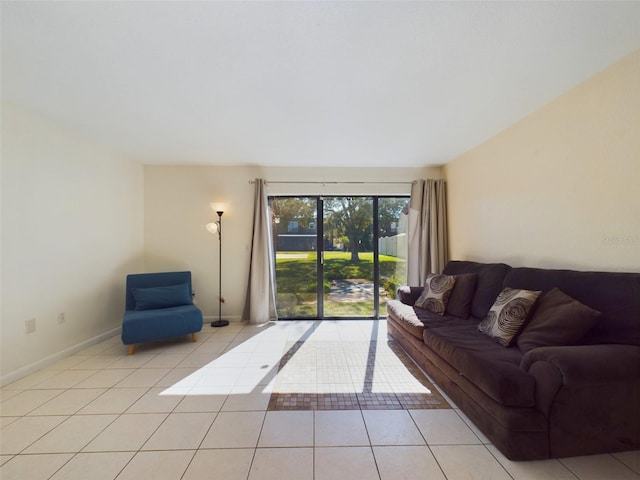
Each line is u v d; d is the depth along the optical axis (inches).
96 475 53.1
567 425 54.6
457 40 60.4
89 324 119.3
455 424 68.0
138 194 150.1
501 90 80.7
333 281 160.6
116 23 55.2
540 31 57.7
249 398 79.6
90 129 108.2
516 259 102.5
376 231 161.6
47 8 51.4
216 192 155.9
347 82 76.5
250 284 152.6
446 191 153.9
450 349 76.3
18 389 84.2
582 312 63.1
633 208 65.7
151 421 69.2
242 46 62.1
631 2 50.8
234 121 100.9
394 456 57.7
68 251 109.7
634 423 54.7
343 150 131.6
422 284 151.6
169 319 115.8
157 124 103.5
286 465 55.3
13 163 90.2
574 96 79.4
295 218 161.0
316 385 87.0
